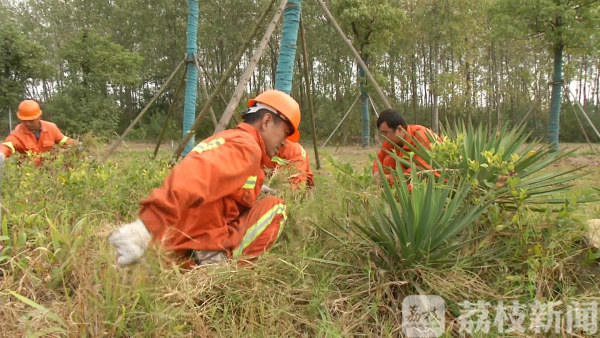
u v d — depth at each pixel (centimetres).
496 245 254
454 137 338
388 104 527
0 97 2180
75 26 3356
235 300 201
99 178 335
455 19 2173
